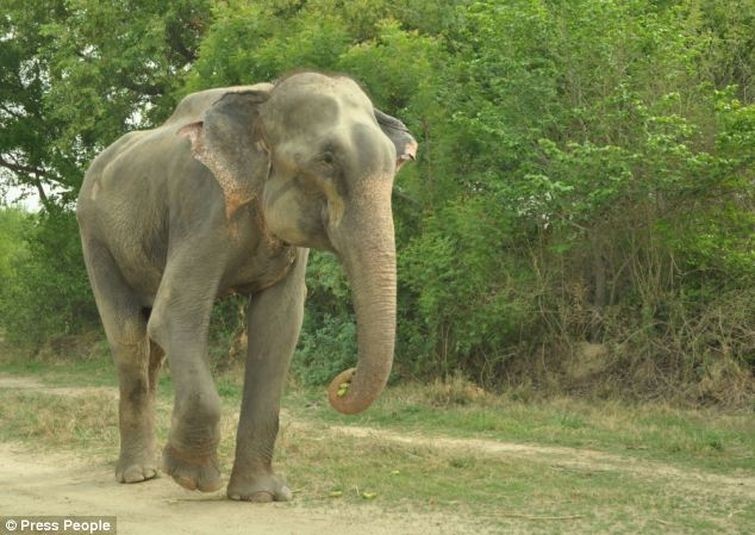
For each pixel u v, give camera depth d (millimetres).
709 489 7625
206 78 16219
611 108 12133
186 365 6348
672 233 11922
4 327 21688
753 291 11797
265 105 6191
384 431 10680
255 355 6926
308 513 6512
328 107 5879
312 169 5770
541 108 12625
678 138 11922
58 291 20266
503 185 12383
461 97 13711
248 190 6199
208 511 6559
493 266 12875
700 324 11859
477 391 12461
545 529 6227
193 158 6656
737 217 11969
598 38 12328
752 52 13266
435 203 13648
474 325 12773
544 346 12914
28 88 21562
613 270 12727
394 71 14195
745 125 11305
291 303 6918
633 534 6164
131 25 18703
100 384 15750
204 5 18812
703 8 13641
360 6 16141
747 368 11727
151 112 19812
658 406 11484
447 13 15992
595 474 8164
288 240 6090
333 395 5691
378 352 5500
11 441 9648
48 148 20984
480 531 6141
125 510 6641
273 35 16094
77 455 8836
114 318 7727
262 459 6910
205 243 6457
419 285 13250
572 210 11969
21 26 20516
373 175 5668
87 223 7898
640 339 12156
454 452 8758
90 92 18406
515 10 12578
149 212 7176
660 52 12172
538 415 11273
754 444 9531
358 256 5582
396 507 6738
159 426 10211
